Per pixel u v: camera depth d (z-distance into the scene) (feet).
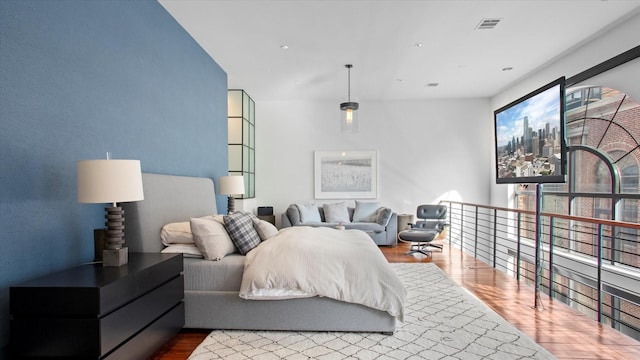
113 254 6.15
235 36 12.35
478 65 15.76
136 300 5.80
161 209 9.13
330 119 22.48
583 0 10.12
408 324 8.47
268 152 22.58
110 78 7.77
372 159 22.44
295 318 7.95
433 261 15.75
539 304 9.71
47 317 4.91
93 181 5.73
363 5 10.30
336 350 7.16
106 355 5.04
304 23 11.41
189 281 8.14
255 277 7.59
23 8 5.53
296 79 17.66
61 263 6.41
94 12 7.23
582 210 14.67
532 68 16.16
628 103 12.17
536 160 10.32
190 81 12.25
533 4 10.32
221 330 8.13
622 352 7.07
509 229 20.06
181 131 11.51
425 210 19.77
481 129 22.07
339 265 7.90
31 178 5.73
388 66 15.76
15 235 5.44
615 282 12.76
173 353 7.17
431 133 22.30
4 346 5.22
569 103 15.11
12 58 5.36
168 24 10.56
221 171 15.64
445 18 11.17
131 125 8.61
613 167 12.95
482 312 9.27
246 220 9.25
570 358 6.85
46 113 6.01
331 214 20.85
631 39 11.23
